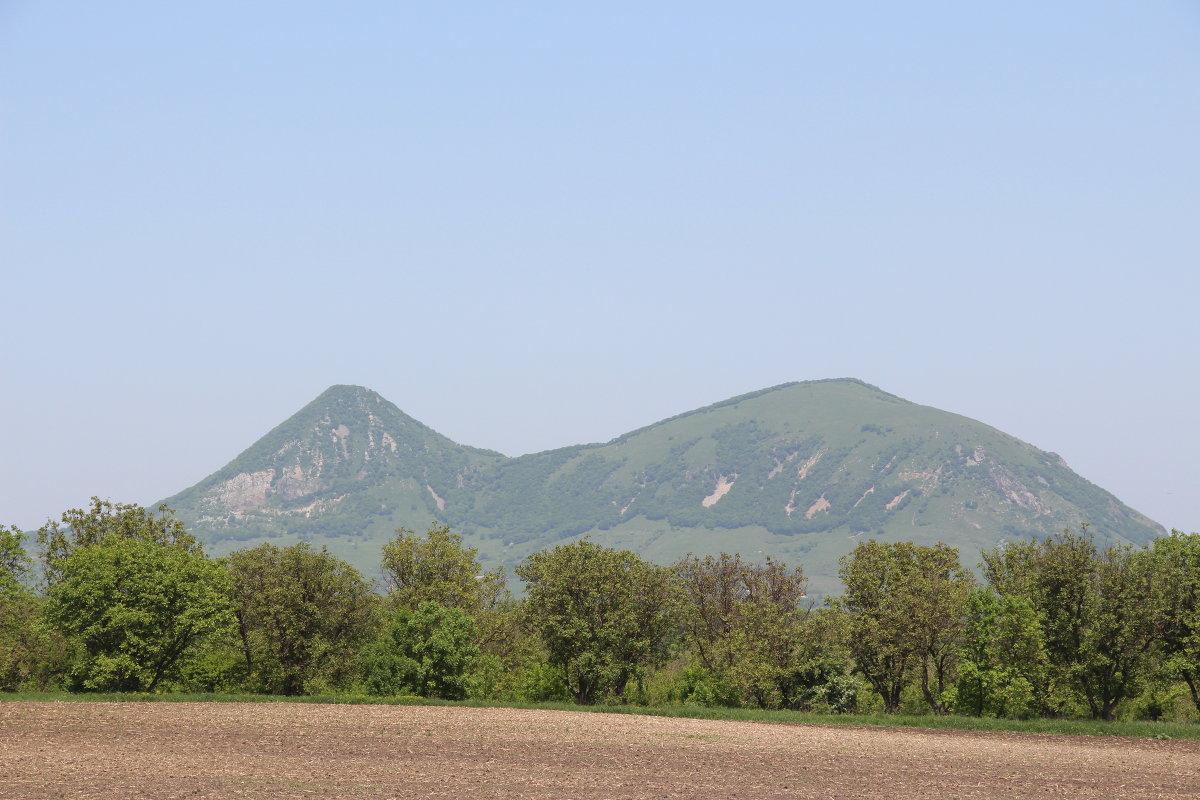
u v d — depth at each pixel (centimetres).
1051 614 7575
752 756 5175
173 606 7812
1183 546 7369
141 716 6075
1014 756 5403
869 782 4428
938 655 7794
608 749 5291
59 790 3741
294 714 6431
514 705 7594
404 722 6191
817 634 7956
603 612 8338
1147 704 8056
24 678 8156
